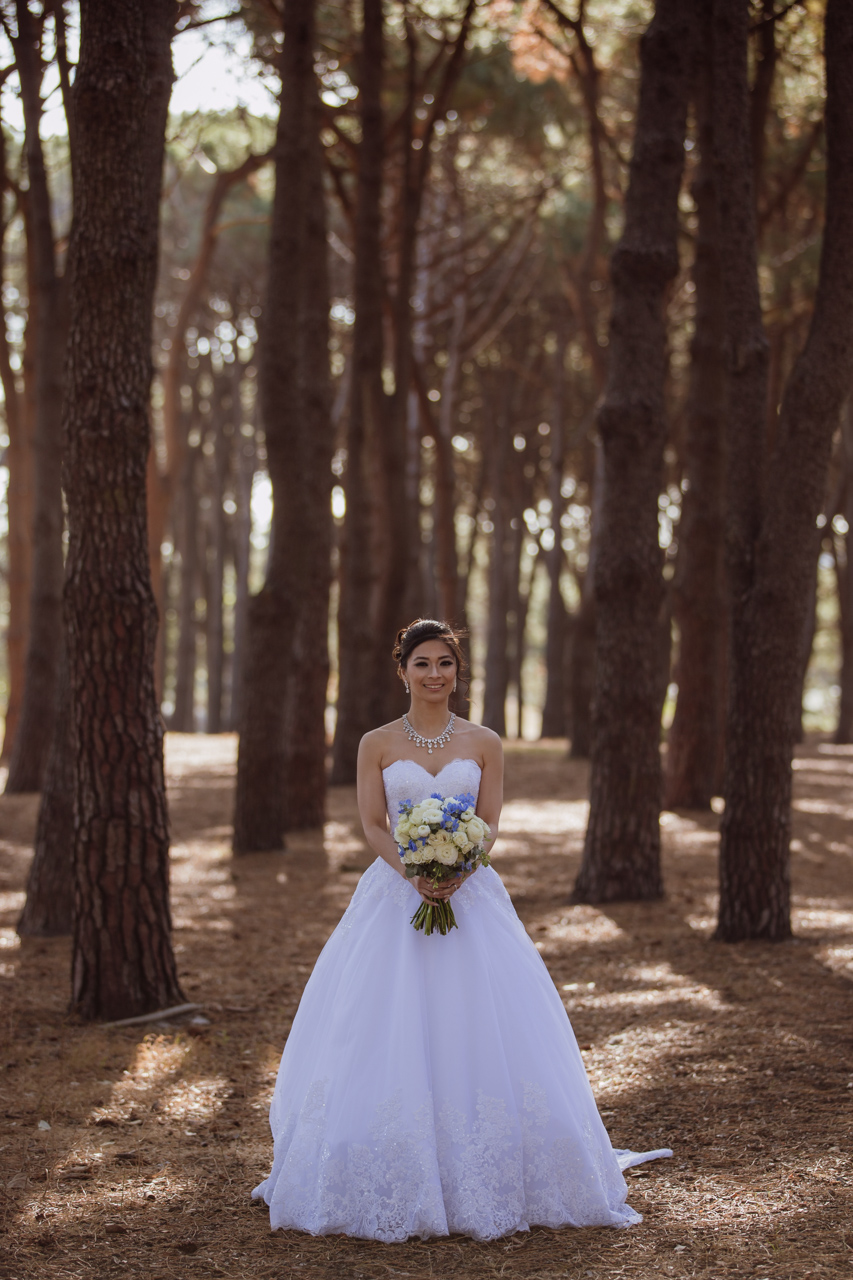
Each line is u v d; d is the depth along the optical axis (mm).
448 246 23078
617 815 8984
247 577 27859
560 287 23844
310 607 13141
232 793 16094
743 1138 4207
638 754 8961
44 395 13742
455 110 17328
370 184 14016
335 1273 3207
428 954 3672
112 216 5855
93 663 5957
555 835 12742
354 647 16125
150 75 6000
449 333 24297
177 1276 3203
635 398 8844
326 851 11477
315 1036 3781
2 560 40938
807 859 10922
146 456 6035
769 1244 3336
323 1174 3480
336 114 15516
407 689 4016
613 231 21094
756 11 10438
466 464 32812
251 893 9523
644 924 8039
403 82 16438
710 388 13211
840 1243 3326
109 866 5977
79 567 5906
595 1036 5590
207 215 18094
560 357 26094
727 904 7500
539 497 33406
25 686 14992
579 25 13750
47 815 8133
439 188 21609
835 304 6914
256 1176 3963
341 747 16266
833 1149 4055
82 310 5883
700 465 13531
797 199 17688
